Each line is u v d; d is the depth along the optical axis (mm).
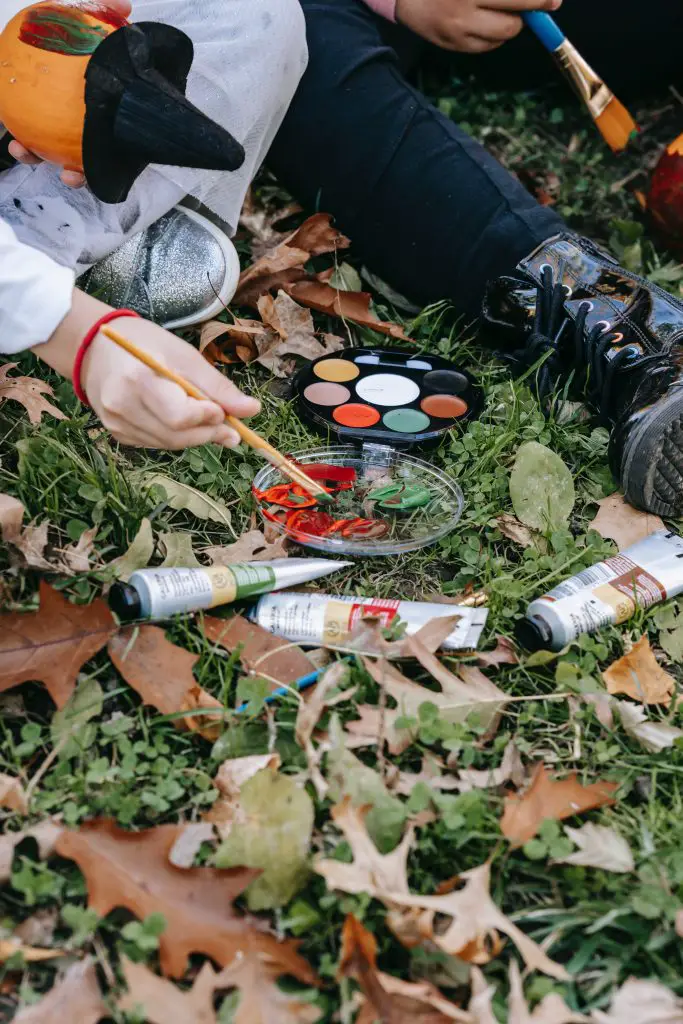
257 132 1562
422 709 1123
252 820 1011
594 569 1310
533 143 2150
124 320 1104
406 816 1037
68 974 943
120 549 1329
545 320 1561
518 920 1021
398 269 1739
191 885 973
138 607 1187
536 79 2168
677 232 1827
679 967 1001
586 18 1918
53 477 1378
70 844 986
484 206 1632
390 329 1695
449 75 2207
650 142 2182
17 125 1227
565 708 1208
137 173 1284
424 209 1660
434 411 1528
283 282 1722
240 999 921
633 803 1135
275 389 1627
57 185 1420
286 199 1909
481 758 1146
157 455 1479
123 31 1182
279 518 1360
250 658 1193
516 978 926
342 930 981
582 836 1045
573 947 1020
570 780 1092
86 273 1520
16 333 1108
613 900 1045
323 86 1658
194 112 1195
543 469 1456
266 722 1140
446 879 1050
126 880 970
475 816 1046
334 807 994
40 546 1278
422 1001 933
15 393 1435
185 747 1145
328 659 1218
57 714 1122
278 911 993
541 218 1628
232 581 1224
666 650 1282
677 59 2041
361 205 1707
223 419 1113
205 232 1543
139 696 1175
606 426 1548
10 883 1014
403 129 1649
